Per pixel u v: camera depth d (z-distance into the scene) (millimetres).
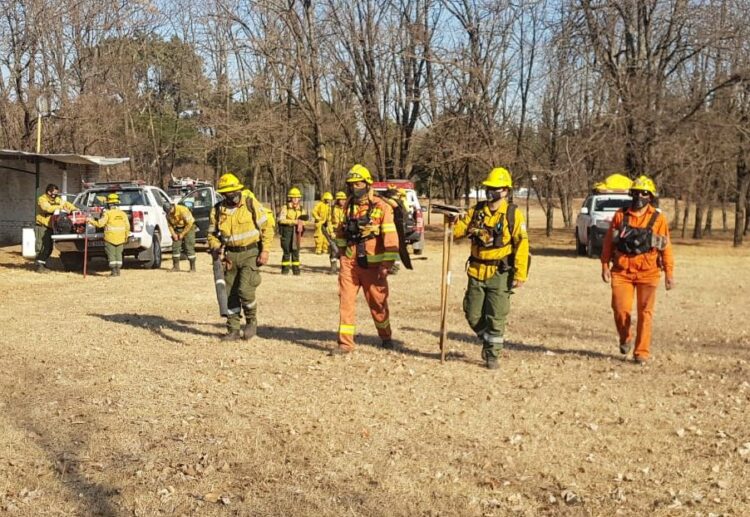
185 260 21000
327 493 4836
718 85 28391
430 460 5414
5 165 24250
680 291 15273
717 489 4949
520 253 7973
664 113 28391
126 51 43000
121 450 5539
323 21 32625
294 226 17172
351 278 8719
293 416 6344
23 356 8477
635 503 4727
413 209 23531
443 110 33281
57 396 6902
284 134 32625
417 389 7227
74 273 17312
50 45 32750
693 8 28188
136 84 48375
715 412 6637
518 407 6715
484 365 8258
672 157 28234
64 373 7727
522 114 34938
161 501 4688
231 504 4660
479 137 32125
